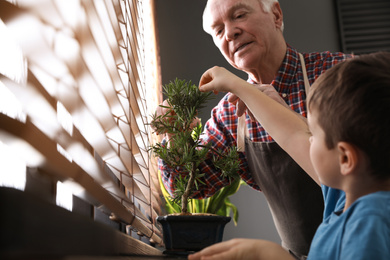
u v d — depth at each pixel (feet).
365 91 1.64
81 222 1.17
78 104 1.82
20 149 1.36
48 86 1.64
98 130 2.11
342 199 2.19
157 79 7.50
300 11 10.87
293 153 2.60
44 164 1.50
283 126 2.66
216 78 2.95
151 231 3.95
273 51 4.74
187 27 10.57
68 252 1.05
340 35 10.67
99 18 1.94
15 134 1.22
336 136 1.70
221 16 4.68
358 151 1.65
